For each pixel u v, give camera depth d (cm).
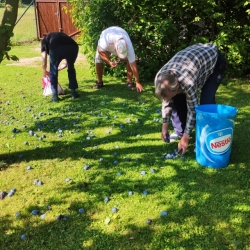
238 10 785
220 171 398
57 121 575
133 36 779
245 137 487
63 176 401
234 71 805
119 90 746
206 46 409
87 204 346
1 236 307
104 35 643
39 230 312
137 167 416
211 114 376
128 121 567
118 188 372
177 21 805
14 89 772
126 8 761
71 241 297
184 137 396
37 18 1614
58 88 719
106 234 304
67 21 1605
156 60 802
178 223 314
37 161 439
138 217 324
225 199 347
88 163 431
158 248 286
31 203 351
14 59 407
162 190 366
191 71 365
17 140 502
